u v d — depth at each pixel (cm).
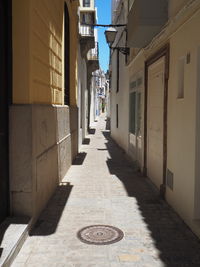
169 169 667
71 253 443
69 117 1074
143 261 423
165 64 686
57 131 802
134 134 1196
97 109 5828
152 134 860
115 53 2031
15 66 514
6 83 504
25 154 512
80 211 620
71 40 1222
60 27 879
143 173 954
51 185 712
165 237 500
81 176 948
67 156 1014
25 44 513
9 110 509
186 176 554
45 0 646
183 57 577
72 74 1247
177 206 606
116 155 1400
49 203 668
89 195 735
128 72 1379
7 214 517
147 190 786
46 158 645
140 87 1056
